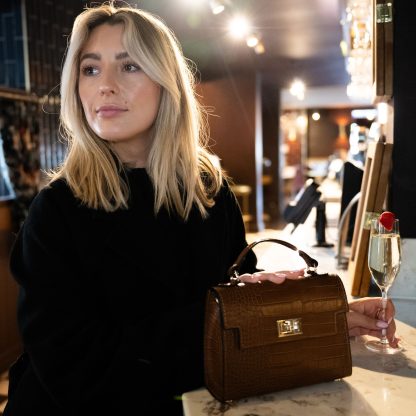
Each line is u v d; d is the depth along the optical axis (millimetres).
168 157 1104
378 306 1146
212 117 8516
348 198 2439
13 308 3721
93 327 938
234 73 8398
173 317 938
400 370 981
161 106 1106
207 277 1114
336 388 902
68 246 988
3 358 3535
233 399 842
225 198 1271
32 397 979
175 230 1101
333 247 2531
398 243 1140
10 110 3719
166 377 911
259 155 8781
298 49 7000
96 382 897
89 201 1014
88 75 1067
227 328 819
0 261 3582
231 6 4715
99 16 1073
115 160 1095
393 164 1642
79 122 1090
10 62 4129
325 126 16484
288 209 2566
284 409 828
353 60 2377
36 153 3959
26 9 3984
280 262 2121
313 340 875
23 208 3791
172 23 5188
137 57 1033
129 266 1026
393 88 1617
